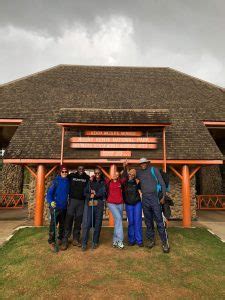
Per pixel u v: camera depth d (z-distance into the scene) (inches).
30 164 436.8
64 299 154.4
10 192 729.0
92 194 237.8
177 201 475.8
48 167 467.2
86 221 236.7
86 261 208.8
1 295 160.6
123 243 256.7
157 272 191.8
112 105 515.2
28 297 157.1
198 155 411.5
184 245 257.4
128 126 418.3
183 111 508.7
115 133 423.5
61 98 535.5
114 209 244.5
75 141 415.5
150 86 613.6
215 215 538.0
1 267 205.8
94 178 248.7
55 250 228.8
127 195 250.2
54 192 243.1
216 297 159.6
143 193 245.4
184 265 206.7
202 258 225.5
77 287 168.1
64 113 426.0
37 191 398.9
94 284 171.6
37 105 510.3
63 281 176.2
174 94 575.8
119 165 423.8
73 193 244.2
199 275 189.5
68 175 253.0
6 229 361.4
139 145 414.6
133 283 173.5
